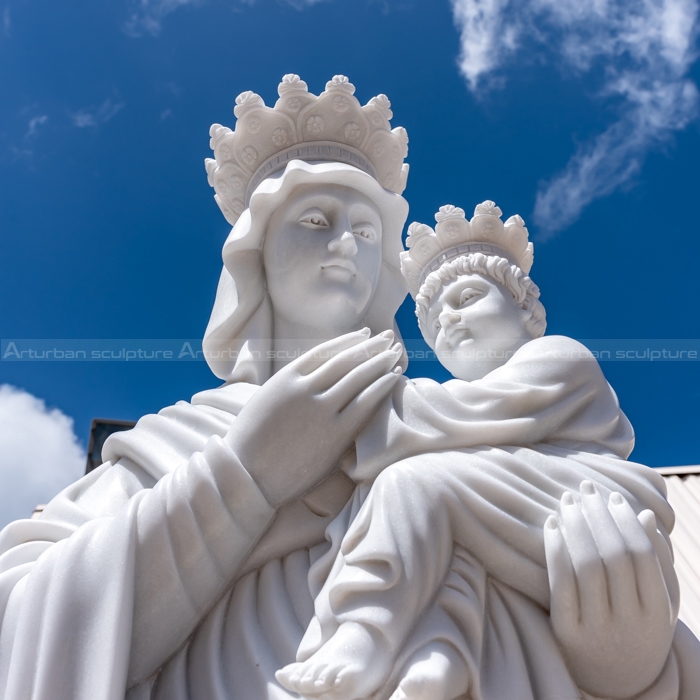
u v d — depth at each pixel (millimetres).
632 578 2361
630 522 2426
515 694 2348
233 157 3928
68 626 2336
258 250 3727
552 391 2850
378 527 2422
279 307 3656
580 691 2529
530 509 2527
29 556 2742
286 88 3809
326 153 3836
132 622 2461
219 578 2629
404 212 3842
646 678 2477
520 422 2748
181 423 3135
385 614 2279
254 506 2639
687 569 4484
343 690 2150
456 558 2545
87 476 3127
